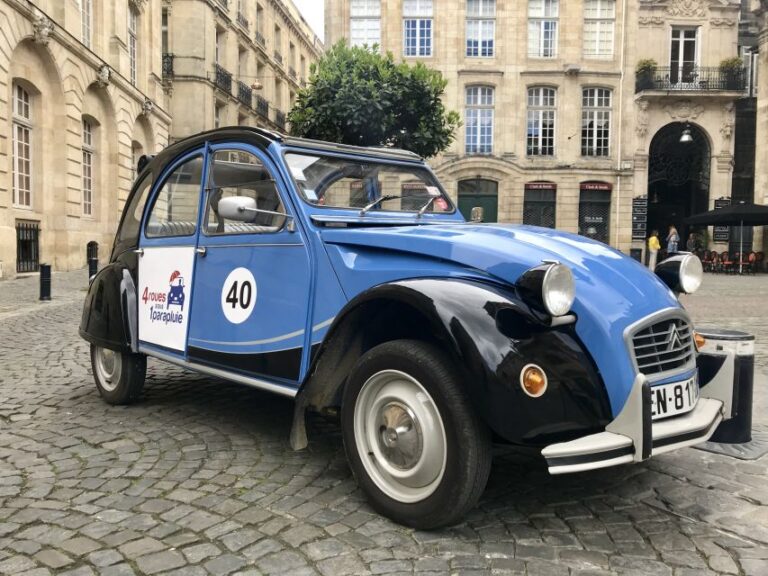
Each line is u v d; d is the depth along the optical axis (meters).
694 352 3.19
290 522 2.99
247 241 3.79
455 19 29.78
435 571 2.57
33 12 17.41
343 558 2.66
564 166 30.31
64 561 2.62
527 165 30.33
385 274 3.12
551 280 2.62
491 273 2.88
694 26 31.45
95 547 2.74
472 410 2.72
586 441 2.65
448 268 3.00
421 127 13.47
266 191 3.78
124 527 2.93
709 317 10.60
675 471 3.70
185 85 30.73
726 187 31.34
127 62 24.58
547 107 30.53
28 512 3.08
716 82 30.98
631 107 30.53
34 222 18.91
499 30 30.00
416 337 3.20
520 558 2.69
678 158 32.00
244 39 36.84
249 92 37.56
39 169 19.12
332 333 3.17
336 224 3.57
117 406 4.98
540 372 2.63
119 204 23.66
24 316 10.38
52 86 19.33
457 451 2.71
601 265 3.10
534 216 30.80
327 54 13.59
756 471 3.71
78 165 20.70
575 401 2.66
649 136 31.09
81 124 20.80
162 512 3.09
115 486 3.41
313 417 4.68
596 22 30.45
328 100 12.75
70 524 2.96
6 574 2.52
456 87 29.98
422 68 13.40
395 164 4.35
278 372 3.58
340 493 3.34
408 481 2.94
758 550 2.79
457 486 2.72
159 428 4.43
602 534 2.92
